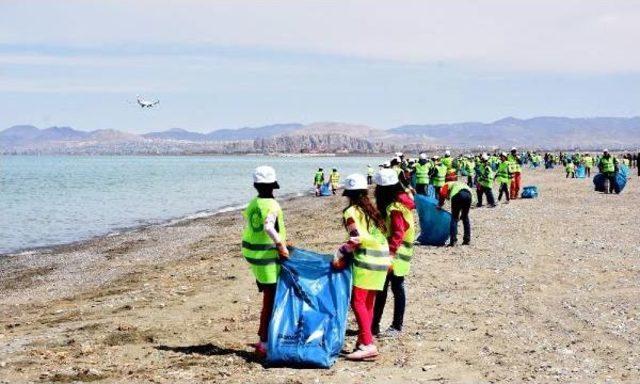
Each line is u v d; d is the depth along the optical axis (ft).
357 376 27.30
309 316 28.86
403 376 27.25
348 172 396.16
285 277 29.35
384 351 30.66
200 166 618.85
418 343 31.83
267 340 29.37
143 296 47.39
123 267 67.62
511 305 39.22
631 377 26.58
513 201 112.16
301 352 28.32
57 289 56.85
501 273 48.98
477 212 93.35
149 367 29.27
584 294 41.73
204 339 34.27
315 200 157.99
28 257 78.74
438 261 54.34
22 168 553.64
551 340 32.04
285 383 26.55
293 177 335.47
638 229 72.74
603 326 34.19
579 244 62.18
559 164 386.73
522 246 61.52
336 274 29.32
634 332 33.01
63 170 490.90
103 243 90.63
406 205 31.65
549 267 50.88
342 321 29.07
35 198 188.14
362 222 29.01
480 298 41.19
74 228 112.16
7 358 31.50
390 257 29.78
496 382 26.30
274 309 29.01
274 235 28.55
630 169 257.75
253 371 28.19
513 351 30.37
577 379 26.48
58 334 36.83
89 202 172.76
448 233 62.90
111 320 39.68
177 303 43.78
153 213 139.85
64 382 27.50
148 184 270.26
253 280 51.21
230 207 153.48
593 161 308.60
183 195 201.36
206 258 68.90
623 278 46.29
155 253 77.56
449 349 30.78
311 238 77.97
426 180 102.22
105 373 28.48
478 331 33.76
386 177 30.32
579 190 141.59
